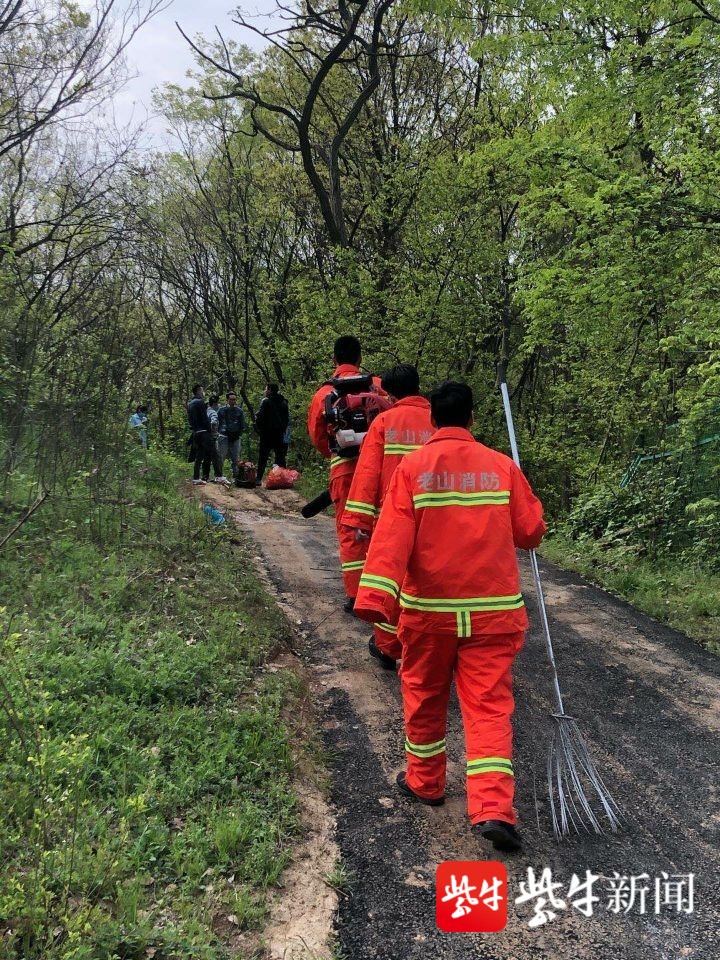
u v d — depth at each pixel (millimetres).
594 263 9016
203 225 23484
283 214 20438
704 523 7867
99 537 6480
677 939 2652
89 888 2547
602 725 4289
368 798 3512
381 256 16672
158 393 24172
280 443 14797
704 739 4145
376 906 2801
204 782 3307
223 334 24516
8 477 6820
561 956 2576
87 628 4500
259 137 20469
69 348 8742
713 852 3150
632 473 10438
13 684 3611
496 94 14586
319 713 4379
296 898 2803
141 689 3947
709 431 8766
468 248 14898
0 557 5594
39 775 2953
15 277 10312
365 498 4316
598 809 3447
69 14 9227
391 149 17594
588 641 5652
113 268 12375
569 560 8227
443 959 2555
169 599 5348
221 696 4117
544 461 17266
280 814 3238
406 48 17812
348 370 5578
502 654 3053
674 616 6277
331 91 18719
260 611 5711
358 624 5875
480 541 3057
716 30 7762
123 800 2988
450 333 15281
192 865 2781
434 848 3143
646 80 8477
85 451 7566
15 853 2633
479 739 2955
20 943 2283
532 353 16641
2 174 11523
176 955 2385
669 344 8422
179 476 12320
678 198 7922
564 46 8750
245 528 9109
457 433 3215
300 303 17109
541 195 9008
